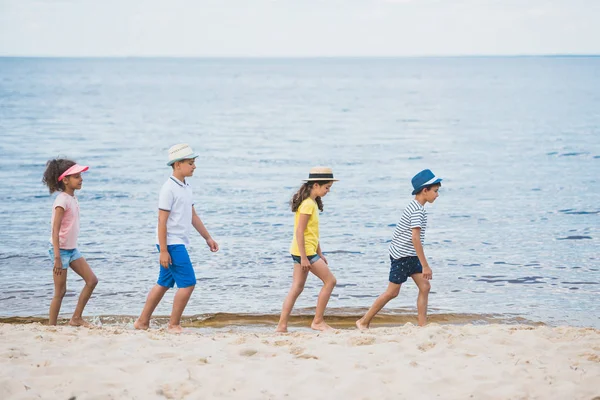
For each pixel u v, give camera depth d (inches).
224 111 2107.5
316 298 367.6
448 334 238.7
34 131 1429.6
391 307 347.3
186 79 5634.8
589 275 410.0
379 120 1790.1
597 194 703.7
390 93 3270.2
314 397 176.6
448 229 547.8
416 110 2140.7
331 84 4552.2
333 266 439.5
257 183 814.5
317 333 257.8
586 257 454.6
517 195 707.4
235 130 1520.7
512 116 1844.2
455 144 1238.9
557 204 652.7
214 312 338.3
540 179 815.7
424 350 220.7
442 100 2655.0
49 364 198.7
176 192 271.9
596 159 990.4
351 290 382.6
